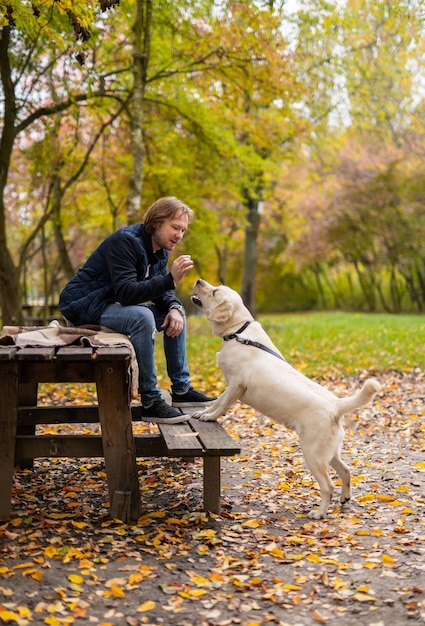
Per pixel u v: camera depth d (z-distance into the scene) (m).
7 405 3.82
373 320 18.30
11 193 17.11
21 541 3.56
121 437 3.88
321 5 11.45
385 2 11.41
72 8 6.03
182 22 11.62
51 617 2.77
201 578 3.16
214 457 4.10
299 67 12.57
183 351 4.80
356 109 14.36
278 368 4.13
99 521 3.94
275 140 14.27
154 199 15.06
